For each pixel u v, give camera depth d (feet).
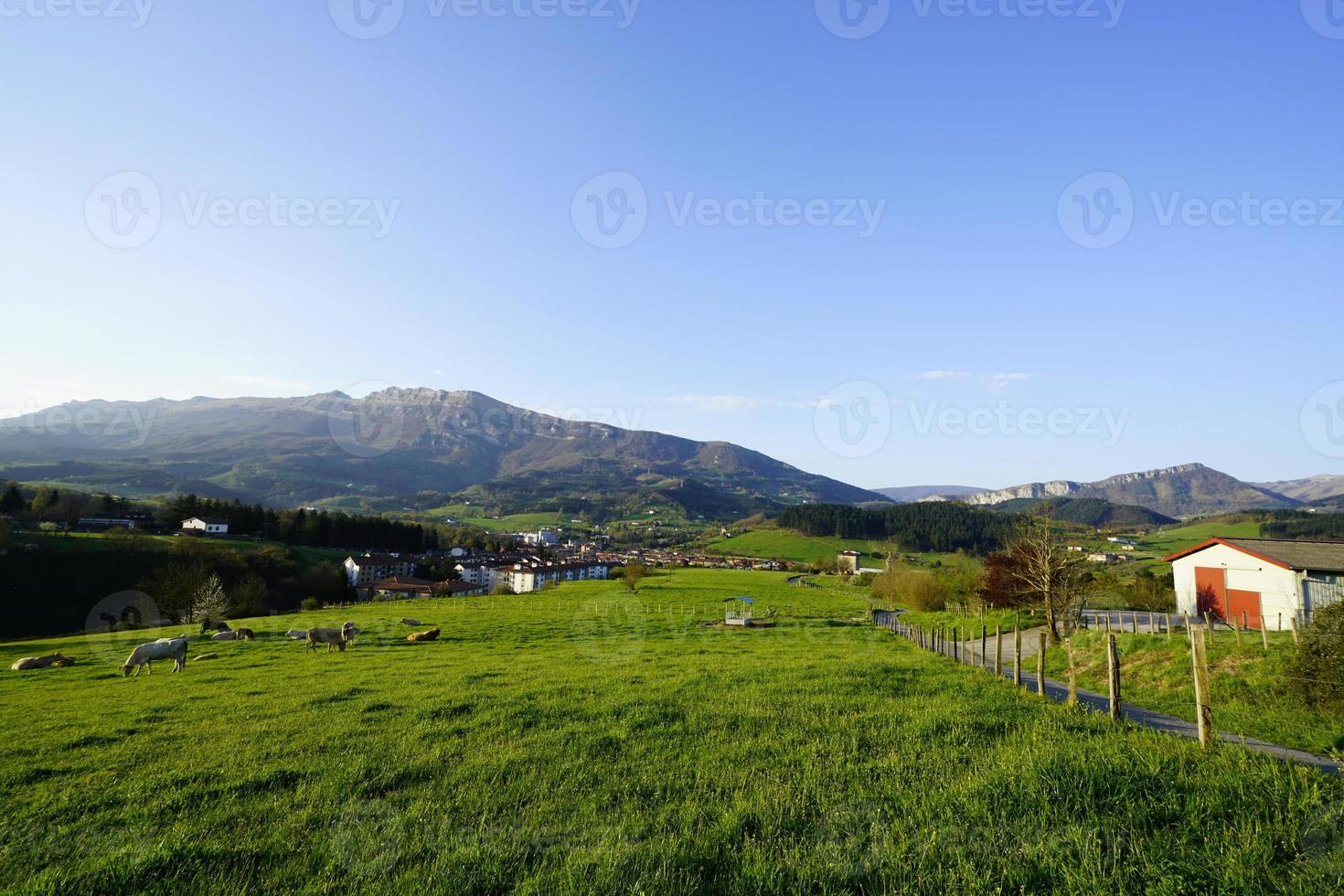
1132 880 17.57
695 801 25.55
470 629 123.03
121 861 20.62
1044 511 110.42
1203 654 28.84
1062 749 28.22
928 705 43.34
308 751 35.01
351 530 428.56
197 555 247.70
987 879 17.69
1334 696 46.60
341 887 19.27
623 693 50.57
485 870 19.35
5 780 31.27
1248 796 21.90
